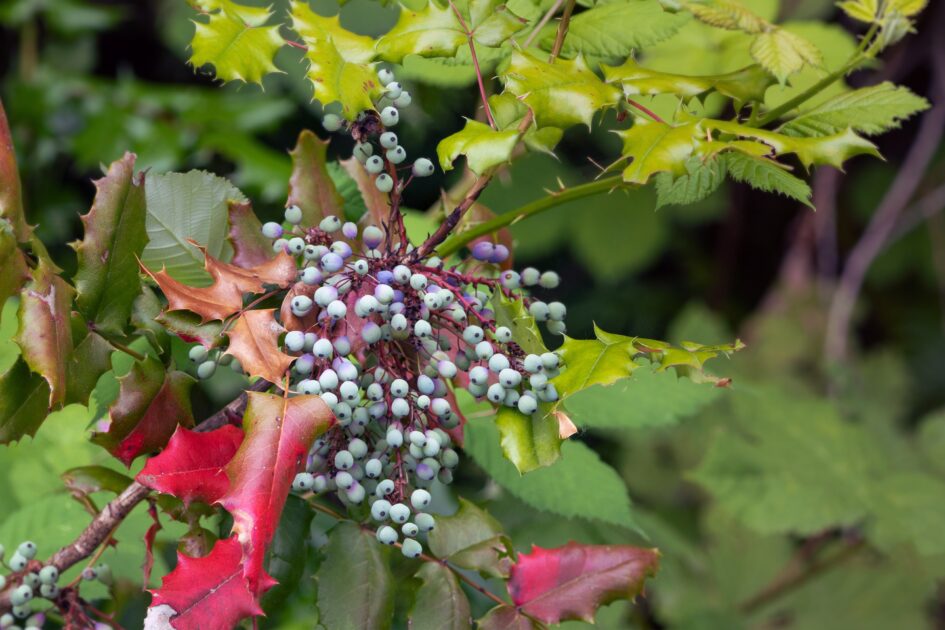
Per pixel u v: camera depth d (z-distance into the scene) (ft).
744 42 3.79
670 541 4.13
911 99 3.14
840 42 3.89
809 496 4.83
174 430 2.91
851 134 2.87
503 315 2.82
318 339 2.83
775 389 5.20
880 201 8.40
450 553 3.01
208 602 2.66
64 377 2.83
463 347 2.89
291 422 2.70
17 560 3.01
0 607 3.00
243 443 2.68
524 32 3.33
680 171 2.81
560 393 2.74
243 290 2.83
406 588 3.08
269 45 2.91
